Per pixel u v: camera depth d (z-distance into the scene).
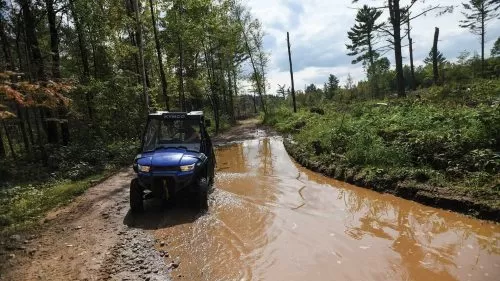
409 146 10.10
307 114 26.91
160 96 29.62
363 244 6.04
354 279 4.93
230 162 15.20
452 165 8.61
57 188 10.64
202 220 7.55
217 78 41.03
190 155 8.38
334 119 17.66
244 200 8.88
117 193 10.20
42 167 14.27
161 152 8.52
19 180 12.41
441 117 11.00
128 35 26.64
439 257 5.41
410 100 16.91
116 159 15.73
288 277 5.05
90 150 16.30
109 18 22.34
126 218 7.94
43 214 8.44
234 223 7.29
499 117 8.89
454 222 6.76
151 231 7.09
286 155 16.31
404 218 7.18
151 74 29.75
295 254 5.77
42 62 15.95
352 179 10.19
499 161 7.84
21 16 18.31
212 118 38.56
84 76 20.31
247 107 83.75
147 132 9.15
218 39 34.28
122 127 22.00
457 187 7.79
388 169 9.67
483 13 47.75
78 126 20.28
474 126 9.17
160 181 7.87
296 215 7.66
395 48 22.53
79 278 5.18
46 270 5.46
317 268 5.28
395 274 5.00
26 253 6.12
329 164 11.88
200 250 6.07
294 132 23.23
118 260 5.80
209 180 9.88
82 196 10.02
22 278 5.19
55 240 6.75
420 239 6.11
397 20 22.17
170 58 29.06
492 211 6.66
